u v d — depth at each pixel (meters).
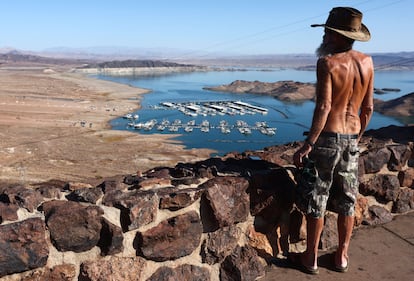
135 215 2.97
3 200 2.79
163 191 3.24
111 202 2.98
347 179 3.49
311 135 3.31
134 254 3.02
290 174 4.00
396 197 4.74
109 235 2.86
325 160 3.40
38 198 2.87
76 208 2.82
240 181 3.52
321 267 3.73
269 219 3.72
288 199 3.80
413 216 4.79
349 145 3.41
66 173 41.75
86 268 2.82
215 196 3.34
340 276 3.60
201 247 3.37
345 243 3.64
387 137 5.32
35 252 2.62
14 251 2.56
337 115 3.39
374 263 3.82
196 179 3.50
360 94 3.41
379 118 106.69
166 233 3.12
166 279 3.14
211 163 4.05
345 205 3.56
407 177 4.80
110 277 2.89
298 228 3.93
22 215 2.71
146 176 3.65
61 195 3.05
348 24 3.34
